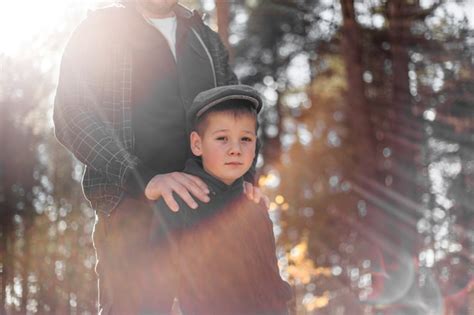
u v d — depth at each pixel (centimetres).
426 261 1163
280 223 1288
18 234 1069
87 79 319
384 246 1187
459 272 1132
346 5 1288
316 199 1371
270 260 298
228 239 290
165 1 326
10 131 1097
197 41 338
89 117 312
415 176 1213
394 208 1208
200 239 288
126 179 298
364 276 1217
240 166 292
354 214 1315
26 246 1059
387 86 1333
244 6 1407
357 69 1319
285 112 1617
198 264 287
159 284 295
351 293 1171
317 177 1454
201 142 296
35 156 1119
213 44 347
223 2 836
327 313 1137
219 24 834
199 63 334
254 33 1480
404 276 1144
